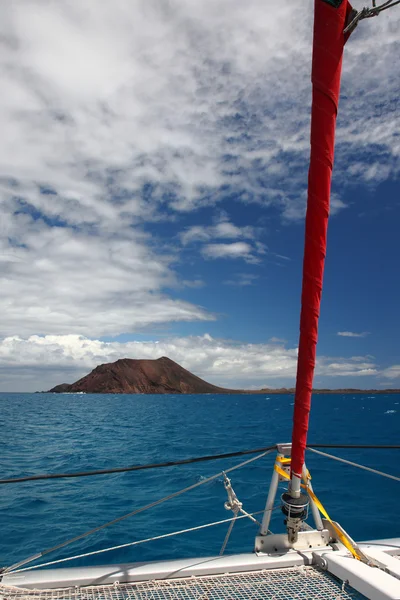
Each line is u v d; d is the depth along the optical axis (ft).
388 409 321.11
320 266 8.62
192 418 196.75
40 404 390.83
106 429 131.85
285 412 263.29
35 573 9.68
